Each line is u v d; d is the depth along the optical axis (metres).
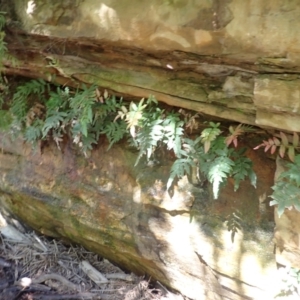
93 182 3.26
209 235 2.79
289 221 2.42
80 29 2.50
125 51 2.49
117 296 3.38
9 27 2.79
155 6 2.20
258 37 1.96
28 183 3.58
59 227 3.64
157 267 3.18
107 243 3.35
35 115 3.43
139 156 2.76
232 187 2.70
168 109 2.75
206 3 2.05
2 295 3.40
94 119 3.00
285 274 2.53
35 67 3.13
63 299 3.38
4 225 4.05
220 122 2.60
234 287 2.80
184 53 2.25
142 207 3.03
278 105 2.07
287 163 2.31
